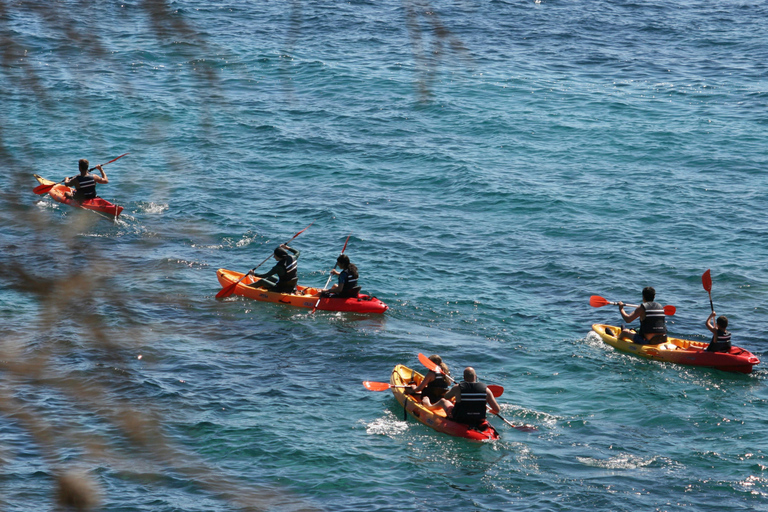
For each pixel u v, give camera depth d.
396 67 131.50
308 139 101.81
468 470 38.75
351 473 37.97
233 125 104.88
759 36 161.00
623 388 48.00
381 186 88.25
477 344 54.19
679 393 47.44
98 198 75.38
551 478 38.00
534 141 103.50
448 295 62.25
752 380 49.66
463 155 97.75
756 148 100.88
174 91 112.06
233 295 61.44
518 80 128.62
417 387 45.69
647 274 66.69
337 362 51.22
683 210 81.44
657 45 154.00
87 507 11.19
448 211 81.44
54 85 16.72
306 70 128.12
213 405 43.91
